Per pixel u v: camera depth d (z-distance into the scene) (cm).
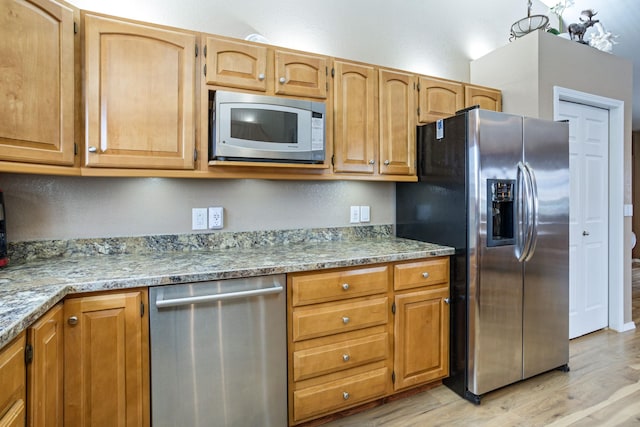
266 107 181
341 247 215
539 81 260
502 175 202
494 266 200
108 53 157
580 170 291
